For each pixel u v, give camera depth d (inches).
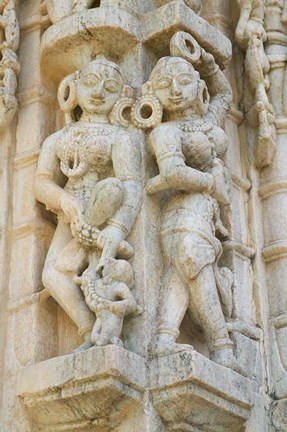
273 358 195.6
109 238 179.2
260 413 184.5
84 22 199.3
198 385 168.6
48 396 173.9
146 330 175.2
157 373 170.1
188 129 190.5
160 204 190.2
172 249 182.9
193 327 187.3
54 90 215.5
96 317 175.6
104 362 165.2
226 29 225.3
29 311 188.7
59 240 189.6
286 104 215.8
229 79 220.5
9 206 203.3
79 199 188.2
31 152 205.2
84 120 196.5
